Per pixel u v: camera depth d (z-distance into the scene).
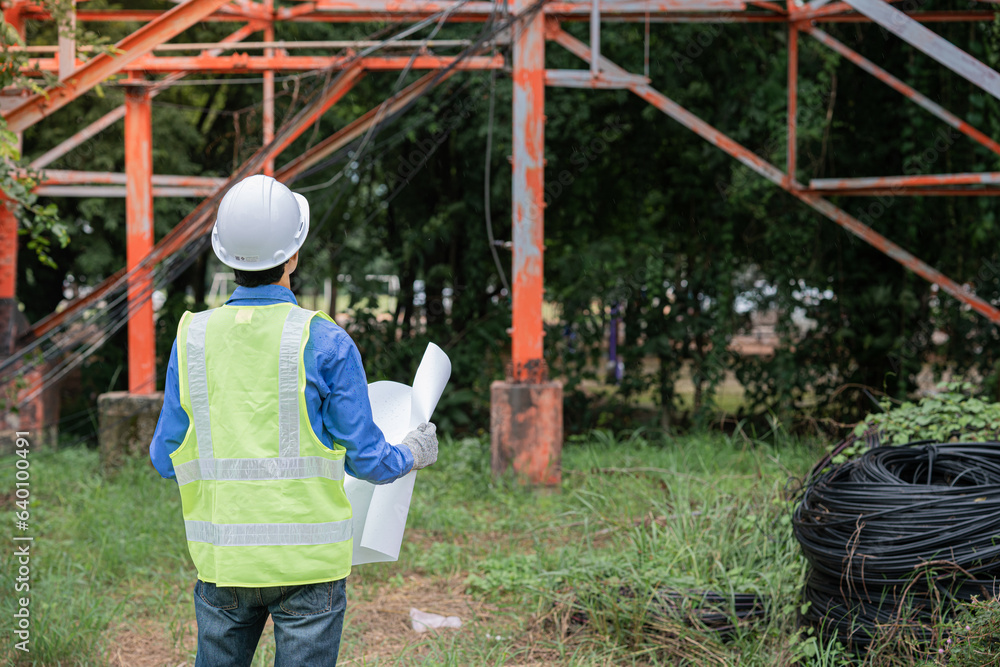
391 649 3.79
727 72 8.28
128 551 4.91
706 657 3.46
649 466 6.66
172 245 6.50
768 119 8.09
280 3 8.30
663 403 8.69
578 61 8.24
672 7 6.32
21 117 5.89
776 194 8.38
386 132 8.59
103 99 8.43
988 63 7.52
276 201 2.19
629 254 8.74
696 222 8.74
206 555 2.13
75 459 7.27
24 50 5.05
